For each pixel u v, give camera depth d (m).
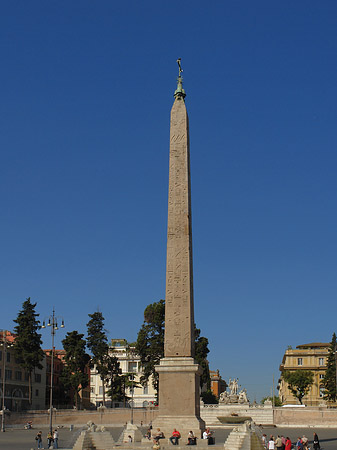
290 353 122.25
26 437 52.66
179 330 32.25
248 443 31.02
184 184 33.47
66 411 71.56
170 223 33.06
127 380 89.75
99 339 87.12
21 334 80.31
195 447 30.19
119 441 39.47
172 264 32.72
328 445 45.12
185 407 31.59
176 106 35.25
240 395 80.44
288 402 119.38
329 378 96.81
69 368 84.75
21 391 84.31
